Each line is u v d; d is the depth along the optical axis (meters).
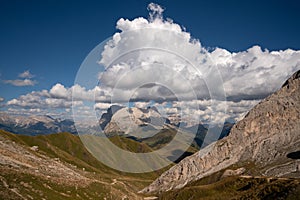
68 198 97.94
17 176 91.75
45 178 104.75
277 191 151.75
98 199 116.12
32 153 168.75
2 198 72.12
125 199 137.50
